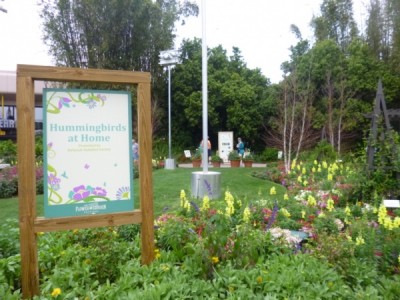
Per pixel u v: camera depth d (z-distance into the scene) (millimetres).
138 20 24141
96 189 3311
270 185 11633
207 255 3236
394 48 22547
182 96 26516
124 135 3434
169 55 17969
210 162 20766
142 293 2666
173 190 10188
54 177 3158
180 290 2748
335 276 3051
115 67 24375
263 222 5449
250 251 3480
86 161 3277
